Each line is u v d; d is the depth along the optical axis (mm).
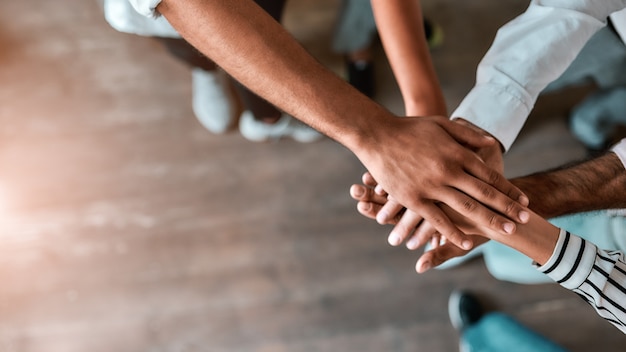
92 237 1910
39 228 1922
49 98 2057
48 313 1853
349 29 1864
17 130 2023
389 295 1835
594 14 1032
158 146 1996
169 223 1919
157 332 1831
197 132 2006
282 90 865
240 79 895
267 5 1431
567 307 1807
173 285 1863
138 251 1896
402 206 977
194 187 1953
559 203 971
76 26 2129
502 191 896
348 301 1836
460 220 933
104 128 2020
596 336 1781
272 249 1884
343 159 1960
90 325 1841
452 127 917
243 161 1973
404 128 888
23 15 2143
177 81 2064
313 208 1917
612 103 1719
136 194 1949
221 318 1835
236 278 1863
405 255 1862
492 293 1827
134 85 2064
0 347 1829
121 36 2113
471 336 1746
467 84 2021
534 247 869
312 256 1873
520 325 1742
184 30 872
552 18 1022
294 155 1972
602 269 849
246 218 1915
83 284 1871
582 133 1873
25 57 2100
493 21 2080
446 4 2104
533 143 1940
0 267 1888
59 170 1977
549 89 1508
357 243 1878
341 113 866
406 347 1799
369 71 1990
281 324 1825
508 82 1031
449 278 1843
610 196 972
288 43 860
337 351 1801
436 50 2066
